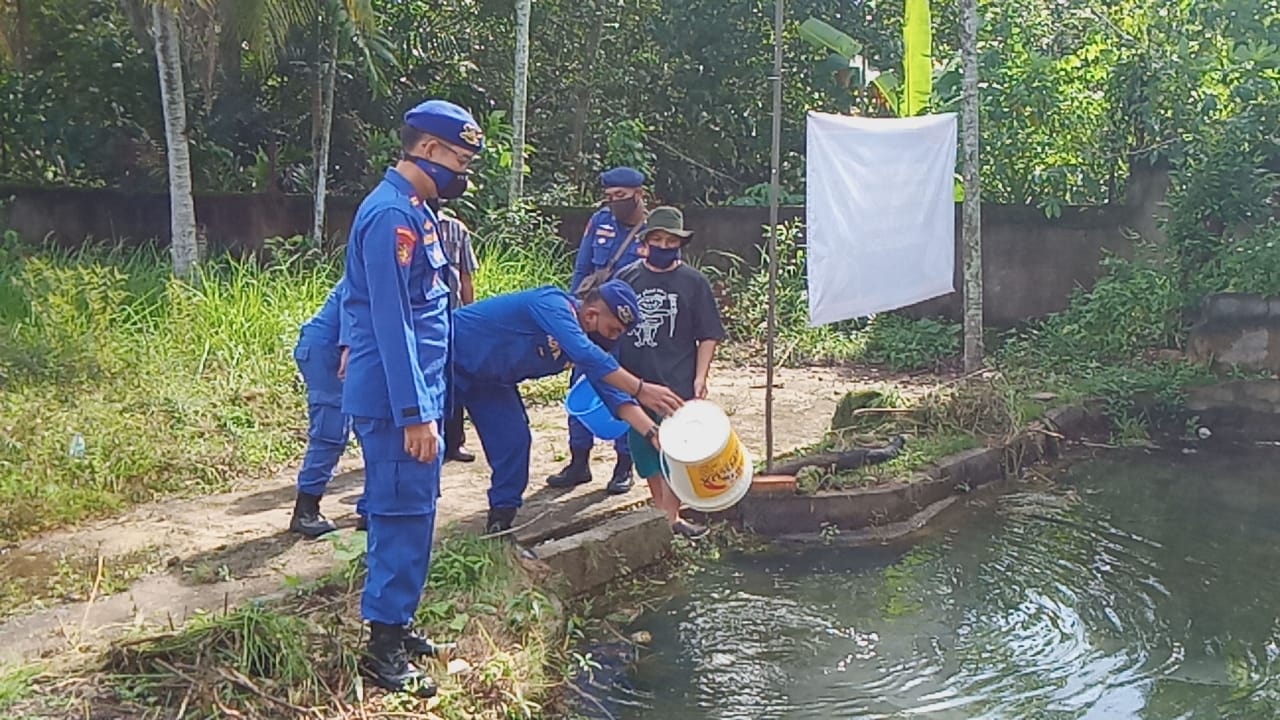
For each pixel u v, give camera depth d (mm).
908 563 5707
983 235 11297
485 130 12516
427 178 3617
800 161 14391
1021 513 6586
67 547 4996
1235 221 9719
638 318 4691
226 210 11539
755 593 5266
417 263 3586
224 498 5852
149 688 3518
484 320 4781
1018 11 11438
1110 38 11102
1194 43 10719
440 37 14000
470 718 3686
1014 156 11445
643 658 4520
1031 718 4055
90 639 3965
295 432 7004
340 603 4254
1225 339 9219
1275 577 5547
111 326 8297
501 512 5105
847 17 14172
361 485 6109
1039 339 10469
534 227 11656
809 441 7297
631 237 6094
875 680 4355
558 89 14617
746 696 4199
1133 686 4332
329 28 11391
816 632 4816
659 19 14258
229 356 7871
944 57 13664
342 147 12992
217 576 4613
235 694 3492
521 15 11680
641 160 13117
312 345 5039
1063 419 8219
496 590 4500
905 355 10352
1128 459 7922
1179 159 10289
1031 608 5121
